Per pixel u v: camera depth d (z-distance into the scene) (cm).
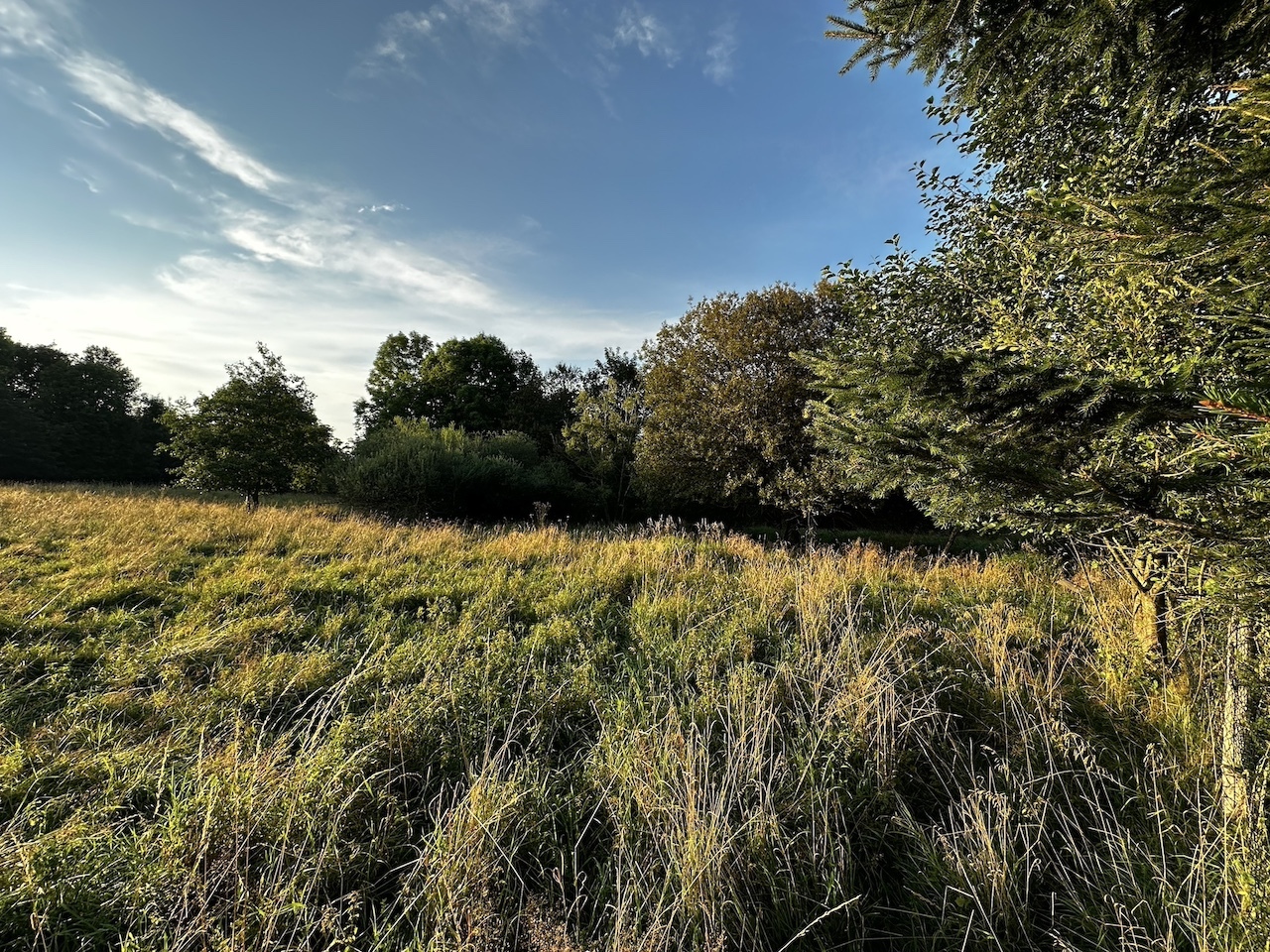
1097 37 199
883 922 209
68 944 179
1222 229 144
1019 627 425
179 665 360
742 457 1334
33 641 396
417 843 235
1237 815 209
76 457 3008
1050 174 332
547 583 605
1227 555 153
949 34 233
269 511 1120
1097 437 213
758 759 256
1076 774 258
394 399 2836
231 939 167
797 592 518
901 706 301
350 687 342
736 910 197
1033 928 196
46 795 243
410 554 762
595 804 254
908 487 323
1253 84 130
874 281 417
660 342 1598
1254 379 144
